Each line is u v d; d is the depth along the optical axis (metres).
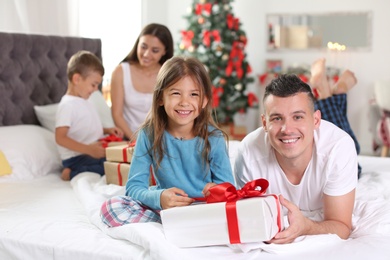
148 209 2.11
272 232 1.78
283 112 1.88
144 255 1.84
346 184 1.97
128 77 3.54
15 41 3.51
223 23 6.19
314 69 3.00
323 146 1.98
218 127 2.17
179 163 2.10
